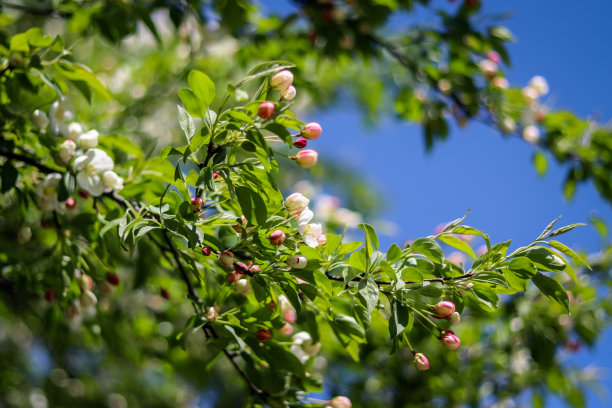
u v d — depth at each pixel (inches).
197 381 53.5
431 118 62.1
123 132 48.4
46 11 47.5
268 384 38.9
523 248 35.9
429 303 35.4
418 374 56.0
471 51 57.9
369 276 35.6
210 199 38.7
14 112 40.7
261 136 35.2
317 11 56.1
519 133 61.2
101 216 40.5
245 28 56.5
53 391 68.0
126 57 75.5
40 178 41.4
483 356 57.2
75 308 41.7
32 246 46.8
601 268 54.1
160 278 48.3
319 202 62.2
